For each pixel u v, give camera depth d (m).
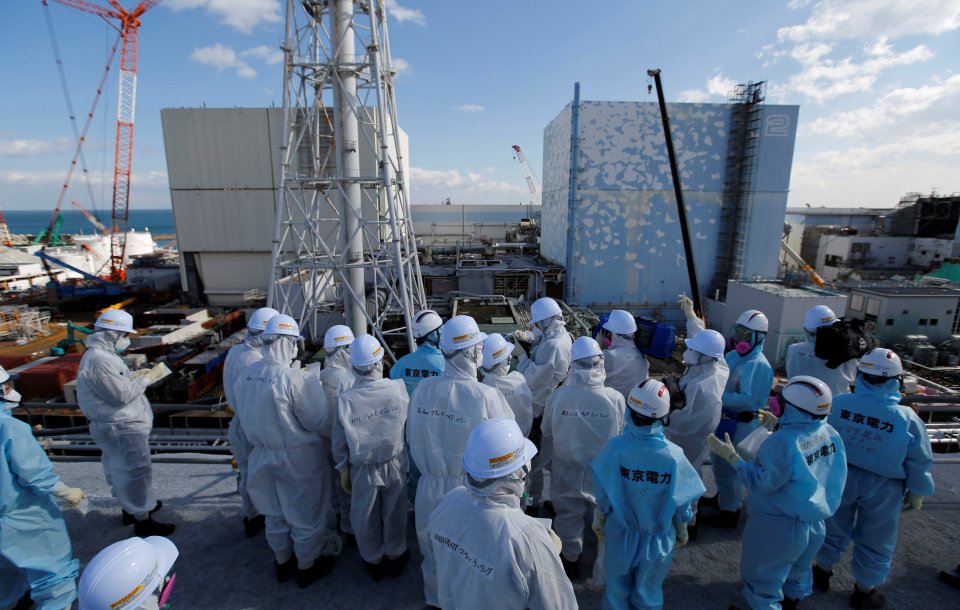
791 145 26.02
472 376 3.89
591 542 4.84
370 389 4.09
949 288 27.59
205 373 20.08
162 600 2.16
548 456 5.09
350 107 13.69
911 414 3.77
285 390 4.06
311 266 14.40
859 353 4.98
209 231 31.31
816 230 46.50
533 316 5.77
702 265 27.89
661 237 27.42
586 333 19.27
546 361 5.54
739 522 5.15
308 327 20.17
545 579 2.31
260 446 4.20
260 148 30.22
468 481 2.43
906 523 5.05
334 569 4.51
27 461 3.60
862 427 3.92
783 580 3.66
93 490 5.71
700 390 4.66
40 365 19.58
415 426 3.85
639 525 3.40
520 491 2.47
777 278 26.75
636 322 5.60
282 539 4.20
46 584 3.88
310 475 4.20
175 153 30.36
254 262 32.12
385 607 4.02
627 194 26.91
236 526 5.08
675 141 26.45
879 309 25.92
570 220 26.98
